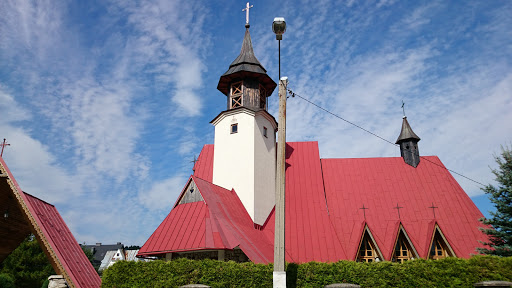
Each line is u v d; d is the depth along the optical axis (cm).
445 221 2653
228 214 2273
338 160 3203
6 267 4297
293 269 1666
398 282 1633
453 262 1645
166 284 1595
